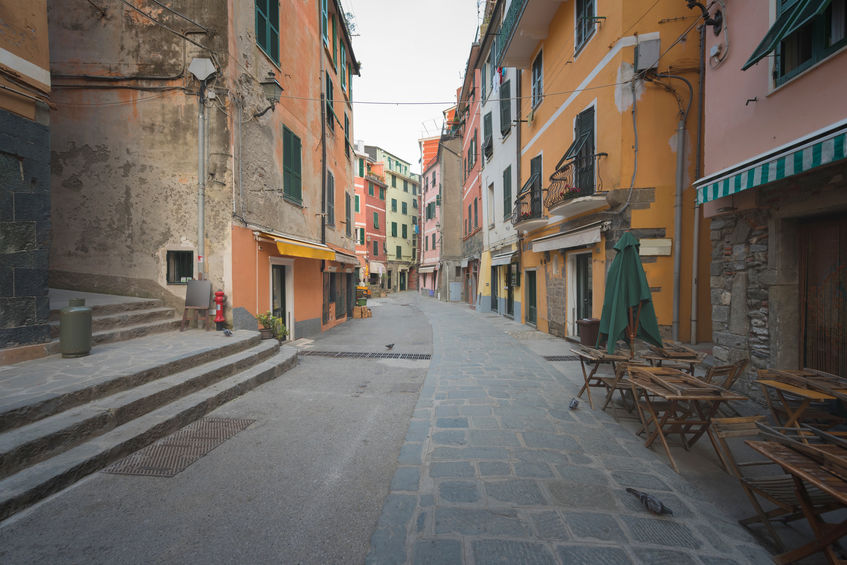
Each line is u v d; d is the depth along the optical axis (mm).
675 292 7387
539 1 9633
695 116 7375
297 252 8781
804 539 2340
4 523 2463
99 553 2227
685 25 7301
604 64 7902
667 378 3787
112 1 7348
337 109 15031
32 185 4641
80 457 3100
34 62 4609
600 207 7965
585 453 3514
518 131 13398
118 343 5891
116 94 7395
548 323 11258
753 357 4812
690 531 2410
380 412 4750
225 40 7371
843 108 3477
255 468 3299
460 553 2199
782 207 4355
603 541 2301
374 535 2383
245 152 7922
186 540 2355
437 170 34812
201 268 7336
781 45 4137
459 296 28484
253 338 6949
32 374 4098
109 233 7422
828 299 4109
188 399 4559
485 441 3787
